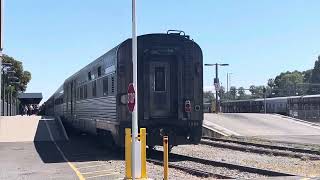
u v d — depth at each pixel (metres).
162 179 13.93
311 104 62.28
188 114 20.17
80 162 18.73
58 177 14.47
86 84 28.12
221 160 19.16
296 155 20.75
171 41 20.20
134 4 12.77
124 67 19.81
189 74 20.33
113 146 23.17
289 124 44.69
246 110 81.25
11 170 16.44
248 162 18.64
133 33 12.74
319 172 15.30
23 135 33.75
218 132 36.09
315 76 150.62
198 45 20.62
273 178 13.27
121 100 19.78
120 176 14.51
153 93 19.91
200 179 13.90
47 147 26.36
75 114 33.06
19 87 109.50
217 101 64.25
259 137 34.28
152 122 19.73
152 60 19.97
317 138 33.44
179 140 20.25
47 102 81.44
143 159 12.91
